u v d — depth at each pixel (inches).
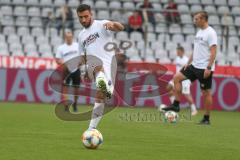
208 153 1077.8
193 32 2859.3
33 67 2501.2
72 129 1443.2
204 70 1646.2
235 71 2539.4
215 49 1631.4
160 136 1338.6
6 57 2503.7
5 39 2758.4
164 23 2842.0
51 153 1021.8
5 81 2425.0
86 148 1086.4
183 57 2197.3
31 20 2817.4
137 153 1051.9
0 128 1422.2
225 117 2060.8
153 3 3046.3
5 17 2810.0
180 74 1691.7
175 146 1167.0
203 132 1457.9
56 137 1263.5
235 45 2844.5
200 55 1652.3
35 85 2418.8
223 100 2448.3
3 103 2327.8
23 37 2773.1
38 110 2032.5
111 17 2837.1
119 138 1278.3
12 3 2871.6
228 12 3068.4
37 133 1334.9
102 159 967.6
